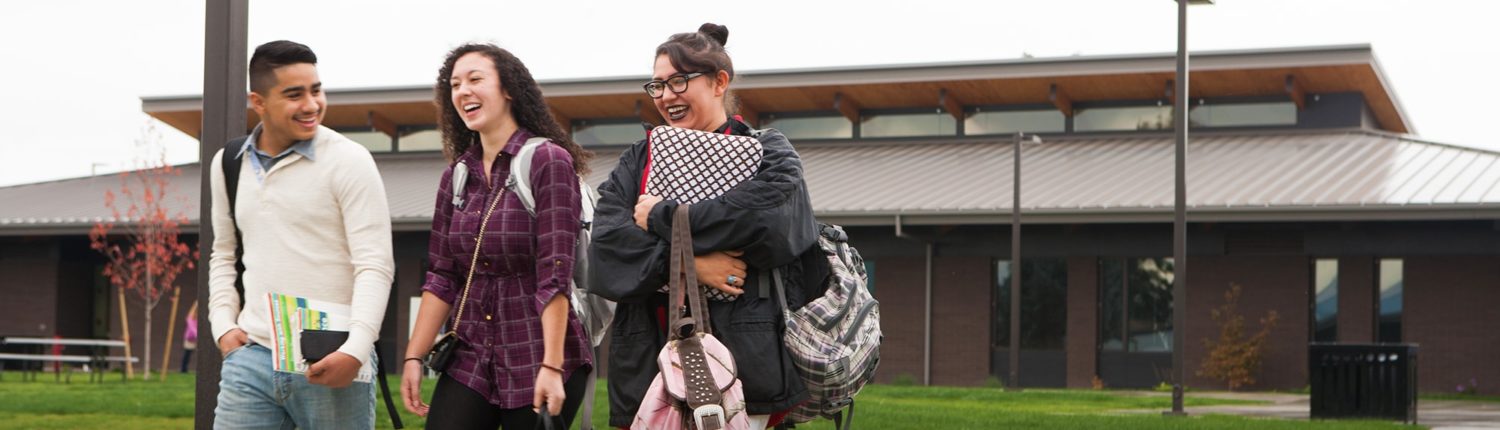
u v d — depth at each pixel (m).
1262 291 26.64
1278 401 19.80
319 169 4.59
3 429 10.89
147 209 27.70
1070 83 32.09
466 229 4.52
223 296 4.77
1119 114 32.97
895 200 27.56
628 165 4.35
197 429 6.10
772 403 4.11
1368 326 25.86
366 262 4.58
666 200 4.09
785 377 4.13
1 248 32.47
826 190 28.95
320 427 4.67
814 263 4.29
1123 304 27.77
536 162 4.44
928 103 34.06
